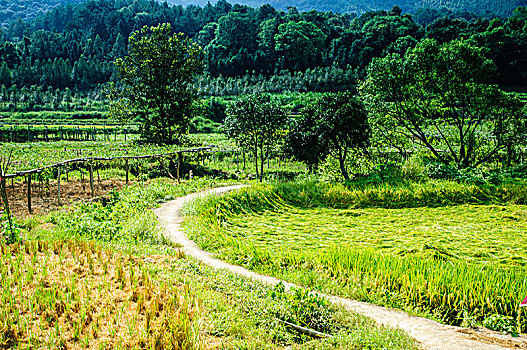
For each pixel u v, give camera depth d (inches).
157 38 1417.3
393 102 1072.2
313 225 603.2
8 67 5012.3
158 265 323.3
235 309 248.1
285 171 1362.0
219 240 461.1
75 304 228.4
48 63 4958.2
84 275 276.7
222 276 312.2
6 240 379.9
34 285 250.8
